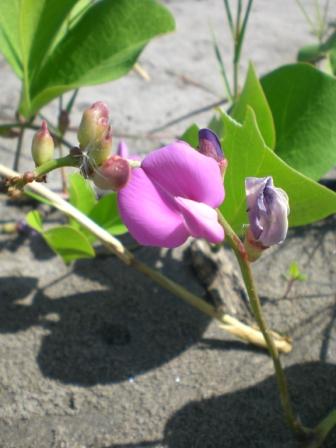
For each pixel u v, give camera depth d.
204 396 0.22
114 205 0.25
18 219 0.29
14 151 0.32
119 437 0.21
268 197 0.16
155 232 0.14
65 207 0.23
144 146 0.33
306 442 0.20
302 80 0.24
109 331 0.24
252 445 0.21
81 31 0.26
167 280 0.23
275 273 0.27
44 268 0.27
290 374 0.23
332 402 0.22
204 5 0.46
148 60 0.40
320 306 0.25
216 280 0.25
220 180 0.15
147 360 0.23
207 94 0.37
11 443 0.21
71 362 0.23
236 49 0.30
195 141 0.23
